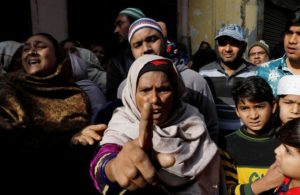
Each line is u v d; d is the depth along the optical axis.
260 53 3.67
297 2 10.41
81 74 2.05
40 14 3.77
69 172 1.44
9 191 1.35
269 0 8.09
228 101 2.24
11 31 3.63
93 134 1.27
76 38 4.34
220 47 2.32
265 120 1.53
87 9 4.50
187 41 6.74
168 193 1.12
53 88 1.54
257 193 1.26
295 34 1.86
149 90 1.15
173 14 6.43
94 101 1.79
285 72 1.99
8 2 3.56
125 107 1.27
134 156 0.79
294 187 1.14
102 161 1.02
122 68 2.22
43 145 1.41
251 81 1.59
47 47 1.54
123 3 5.19
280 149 1.15
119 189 1.02
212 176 1.23
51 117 1.48
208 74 2.40
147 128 0.80
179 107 1.27
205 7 6.86
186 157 1.14
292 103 1.55
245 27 7.29
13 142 1.35
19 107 1.37
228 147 1.57
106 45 4.89
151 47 1.67
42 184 1.39
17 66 1.74
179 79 1.25
